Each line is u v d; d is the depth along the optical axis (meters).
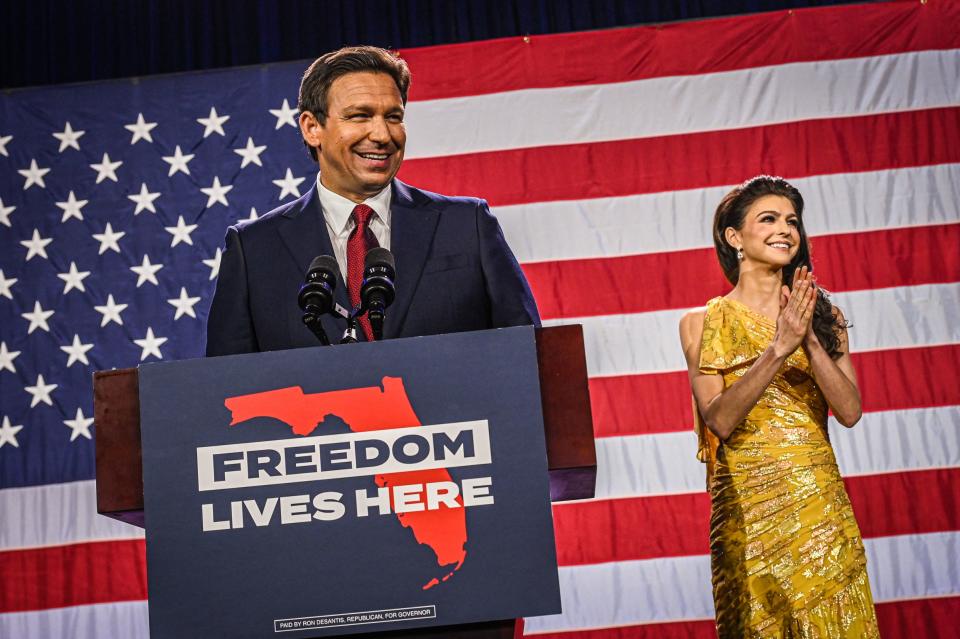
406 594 1.64
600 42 5.23
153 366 1.72
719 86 5.16
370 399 1.70
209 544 1.67
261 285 2.37
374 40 5.43
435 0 5.45
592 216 5.06
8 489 4.90
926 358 4.84
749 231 3.62
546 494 1.66
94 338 5.05
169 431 1.70
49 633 4.77
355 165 2.44
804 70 5.15
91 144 5.25
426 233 2.38
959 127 5.06
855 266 4.95
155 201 5.20
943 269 4.93
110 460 1.78
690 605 4.69
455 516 1.66
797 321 3.15
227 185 5.20
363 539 1.66
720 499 3.28
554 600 1.63
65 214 5.18
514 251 5.04
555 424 1.74
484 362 1.70
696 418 3.54
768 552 3.15
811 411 3.29
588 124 5.16
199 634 1.64
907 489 4.72
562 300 4.98
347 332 1.95
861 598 3.10
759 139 5.10
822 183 5.04
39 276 5.11
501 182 5.11
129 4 5.50
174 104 5.29
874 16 5.19
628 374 4.91
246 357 1.72
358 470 1.68
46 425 4.96
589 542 4.76
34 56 5.47
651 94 5.17
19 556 4.84
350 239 2.41
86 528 4.87
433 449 1.68
